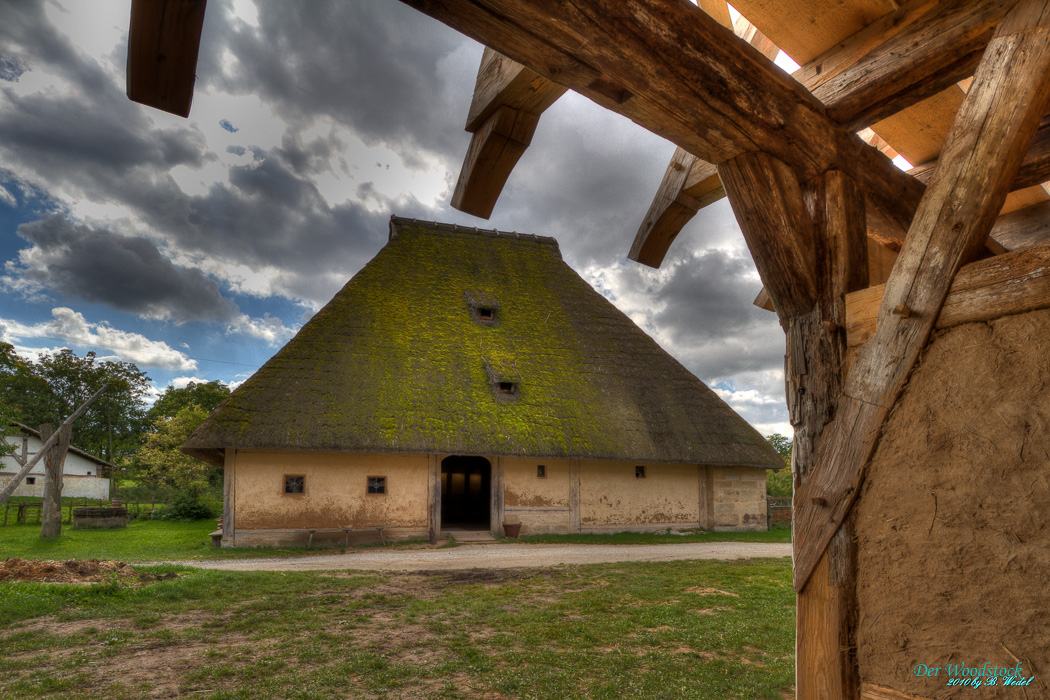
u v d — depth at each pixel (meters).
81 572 9.67
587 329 21.89
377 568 11.76
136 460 29.81
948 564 2.27
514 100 2.97
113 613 7.50
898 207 3.54
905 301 2.55
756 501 20.30
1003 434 2.18
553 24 2.15
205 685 5.12
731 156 2.96
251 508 15.29
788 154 2.97
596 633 6.82
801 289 3.00
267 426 15.02
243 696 4.83
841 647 2.55
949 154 2.51
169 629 6.89
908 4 3.00
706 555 14.21
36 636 6.49
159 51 1.86
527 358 19.72
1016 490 2.12
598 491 18.64
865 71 3.08
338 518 15.90
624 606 8.26
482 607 8.10
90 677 5.28
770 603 8.55
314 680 5.21
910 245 2.59
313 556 13.90
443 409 16.94
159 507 25.22
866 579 2.53
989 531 2.18
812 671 2.65
